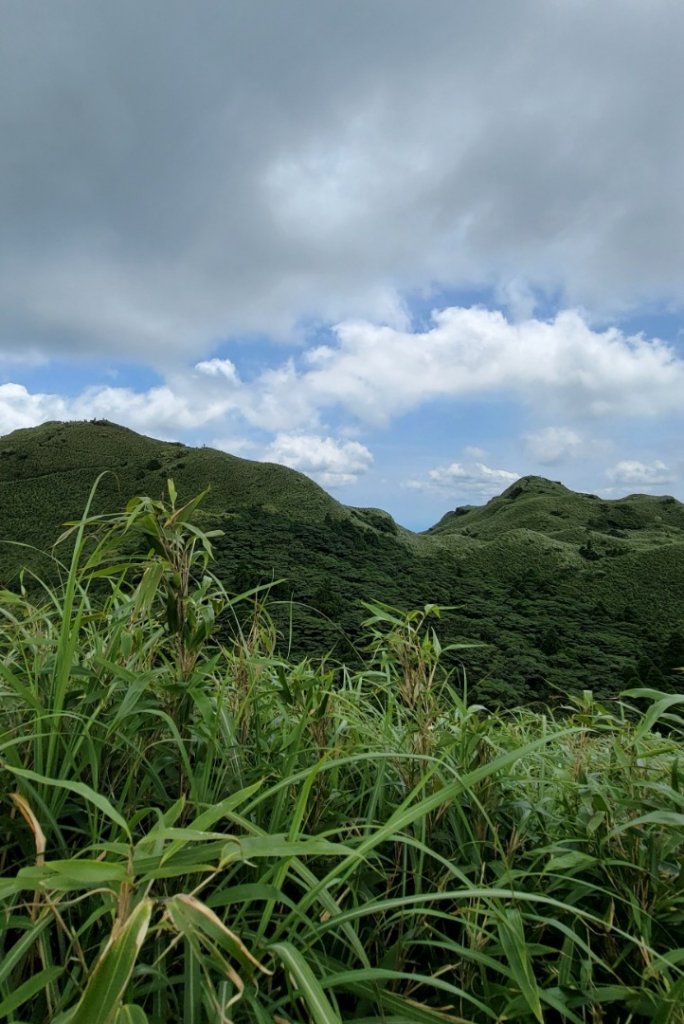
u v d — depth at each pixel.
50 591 1.76
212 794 1.46
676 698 1.58
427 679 1.87
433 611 1.96
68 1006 1.00
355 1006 1.26
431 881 1.47
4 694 1.44
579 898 1.47
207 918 0.74
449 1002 1.30
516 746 2.13
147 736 1.62
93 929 1.17
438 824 1.67
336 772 1.75
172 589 1.64
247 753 1.74
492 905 1.22
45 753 1.42
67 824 1.46
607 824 1.61
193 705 1.64
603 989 1.22
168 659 2.04
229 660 1.99
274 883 1.09
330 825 1.52
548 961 1.38
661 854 1.52
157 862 0.88
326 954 1.28
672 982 1.26
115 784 1.49
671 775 1.61
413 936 1.35
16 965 1.11
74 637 1.41
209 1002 0.96
